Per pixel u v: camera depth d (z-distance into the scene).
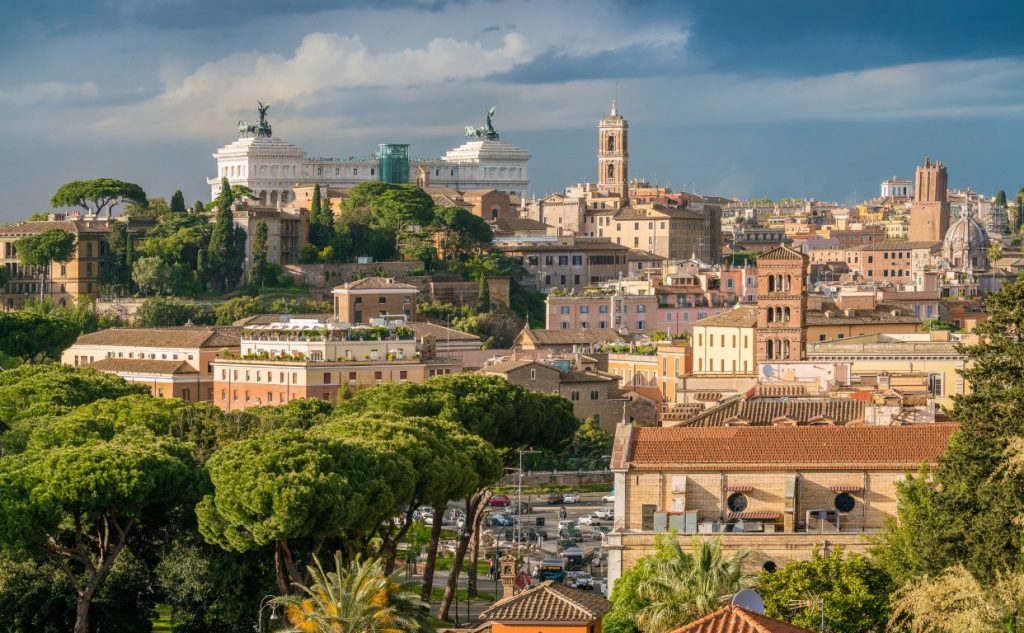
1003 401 185.62
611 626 181.75
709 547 177.50
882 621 182.50
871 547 194.62
